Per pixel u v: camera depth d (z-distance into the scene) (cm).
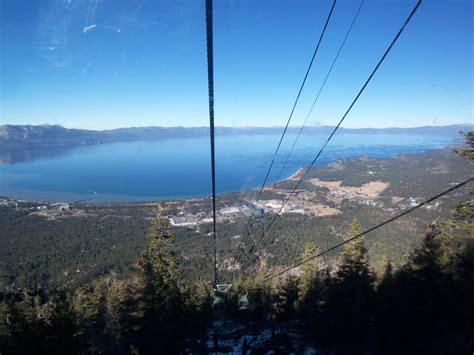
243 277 4422
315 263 3114
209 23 379
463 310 1596
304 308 2825
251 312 3341
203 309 3181
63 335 1912
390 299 2161
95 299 2298
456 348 1476
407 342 1861
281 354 2323
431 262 1947
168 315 2356
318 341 2534
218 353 2372
